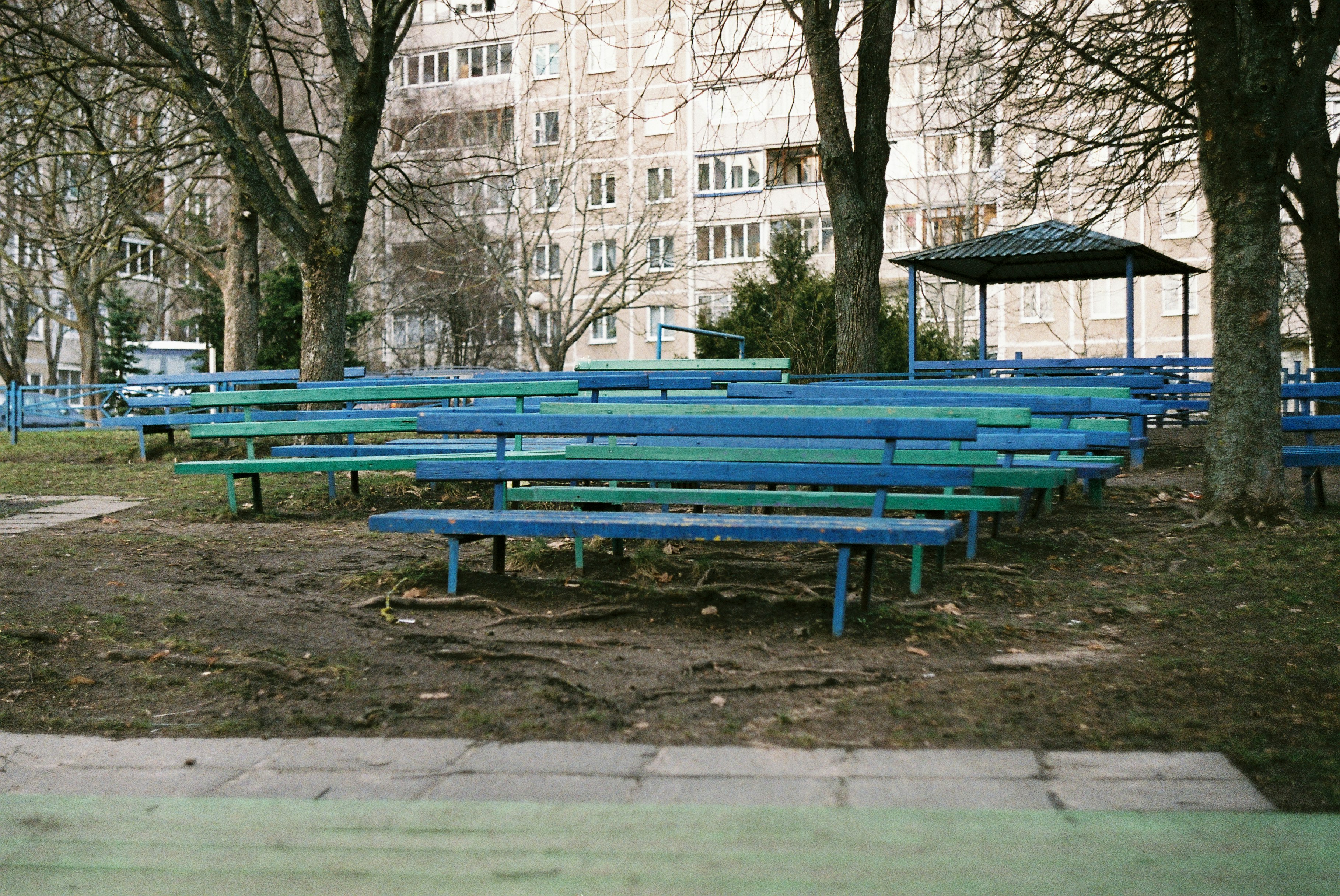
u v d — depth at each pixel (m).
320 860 3.09
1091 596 6.12
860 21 15.70
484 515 6.04
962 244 19.98
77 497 11.30
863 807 3.36
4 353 41.72
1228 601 5.80
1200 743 3.87
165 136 20.20
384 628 5.69
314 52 16.28
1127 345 19.08
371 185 17.14
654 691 4.61
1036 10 13.22
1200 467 12.16
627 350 53.41
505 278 40.16
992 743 3.92
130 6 15.06
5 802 3.63
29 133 18.06
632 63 50.22
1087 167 22.14
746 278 26.56
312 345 15.14
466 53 53.03
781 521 5.61
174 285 47.31
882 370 25.53
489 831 3.26
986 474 7.07
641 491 6.79
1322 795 3.37
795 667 4.82
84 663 5.19
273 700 4.71
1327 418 8.93
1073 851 3.00
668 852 3.05
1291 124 7.78
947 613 5.76
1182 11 13.61
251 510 9.95
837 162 16.72
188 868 3.05
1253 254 7.86
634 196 50.34
